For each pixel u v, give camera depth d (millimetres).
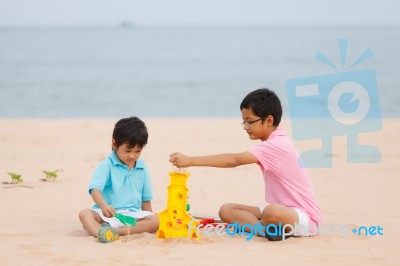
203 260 5730
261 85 41312
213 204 8680
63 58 70562
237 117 27125
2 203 8508
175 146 15602
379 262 5723
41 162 12977
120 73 51562
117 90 39375
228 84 42500
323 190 9719
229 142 16375
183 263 5617
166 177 10922
